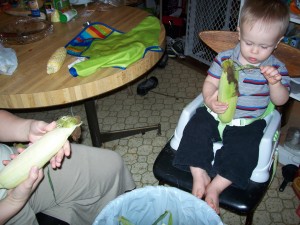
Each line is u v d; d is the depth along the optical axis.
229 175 1.01
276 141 1.12
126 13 1.66
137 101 2.29
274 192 1.58
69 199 1.02
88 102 1.61
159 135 1.97
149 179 1.70
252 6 1.02
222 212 1.51
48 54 1.28
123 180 1.20
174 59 2.77
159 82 2.48
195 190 1.04
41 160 0.74
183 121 1.17
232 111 1.08
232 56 1.17
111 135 1.88
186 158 1.08
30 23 1.54
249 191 1.02
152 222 1.02
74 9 1.68
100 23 1.50
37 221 0.93
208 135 1.13
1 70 1.14
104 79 1.09
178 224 0.99
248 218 1.11
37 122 0.88
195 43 2.66
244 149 1.06
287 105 1.71
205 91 1.18
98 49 1.26
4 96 1.02
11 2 1.78
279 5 1.00
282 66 1.11
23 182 0.73
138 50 1.19
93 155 1.09
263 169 1.04
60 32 1.48
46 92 1.03
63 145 0.80
